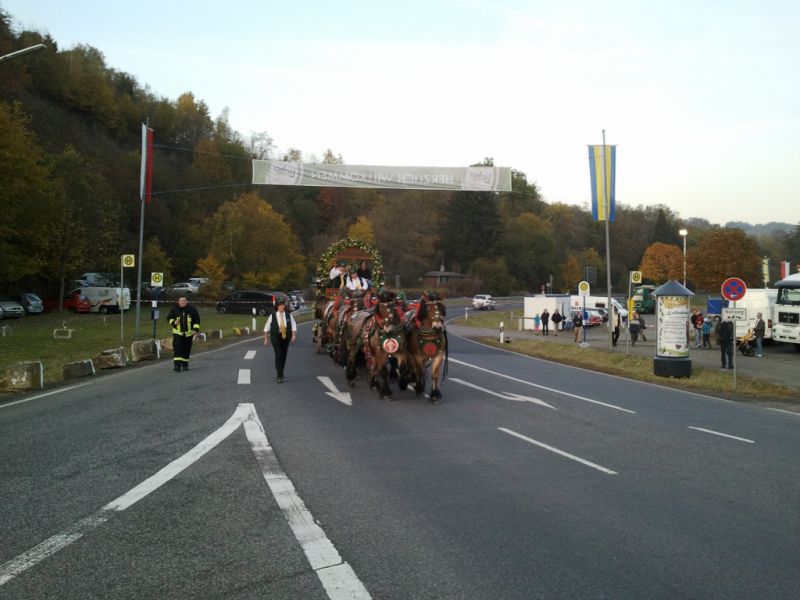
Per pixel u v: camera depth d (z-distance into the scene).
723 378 18.97
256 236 61.91
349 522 5.70
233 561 4.80
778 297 27.92
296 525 5.59
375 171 26.12
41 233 43.75
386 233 95.38
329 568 4.69
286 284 68.25
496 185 26.34
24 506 6.04
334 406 12.16
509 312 74.19
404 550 5.05
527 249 110.12
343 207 109.12
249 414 11.06
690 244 121.38
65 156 49.19
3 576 4.51
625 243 128.12
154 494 6.45
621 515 6.04
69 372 16.25
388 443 9.05
